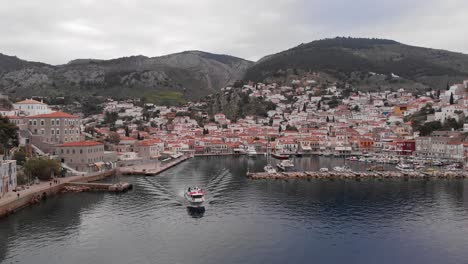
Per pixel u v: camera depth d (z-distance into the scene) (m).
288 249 99.19
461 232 110.62
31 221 120.06
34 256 94.56
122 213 129.25
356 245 101.75
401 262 91.75
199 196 140.12
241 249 99.19
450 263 91.19
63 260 92.56
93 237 107.12
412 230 112.38
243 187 173.75
